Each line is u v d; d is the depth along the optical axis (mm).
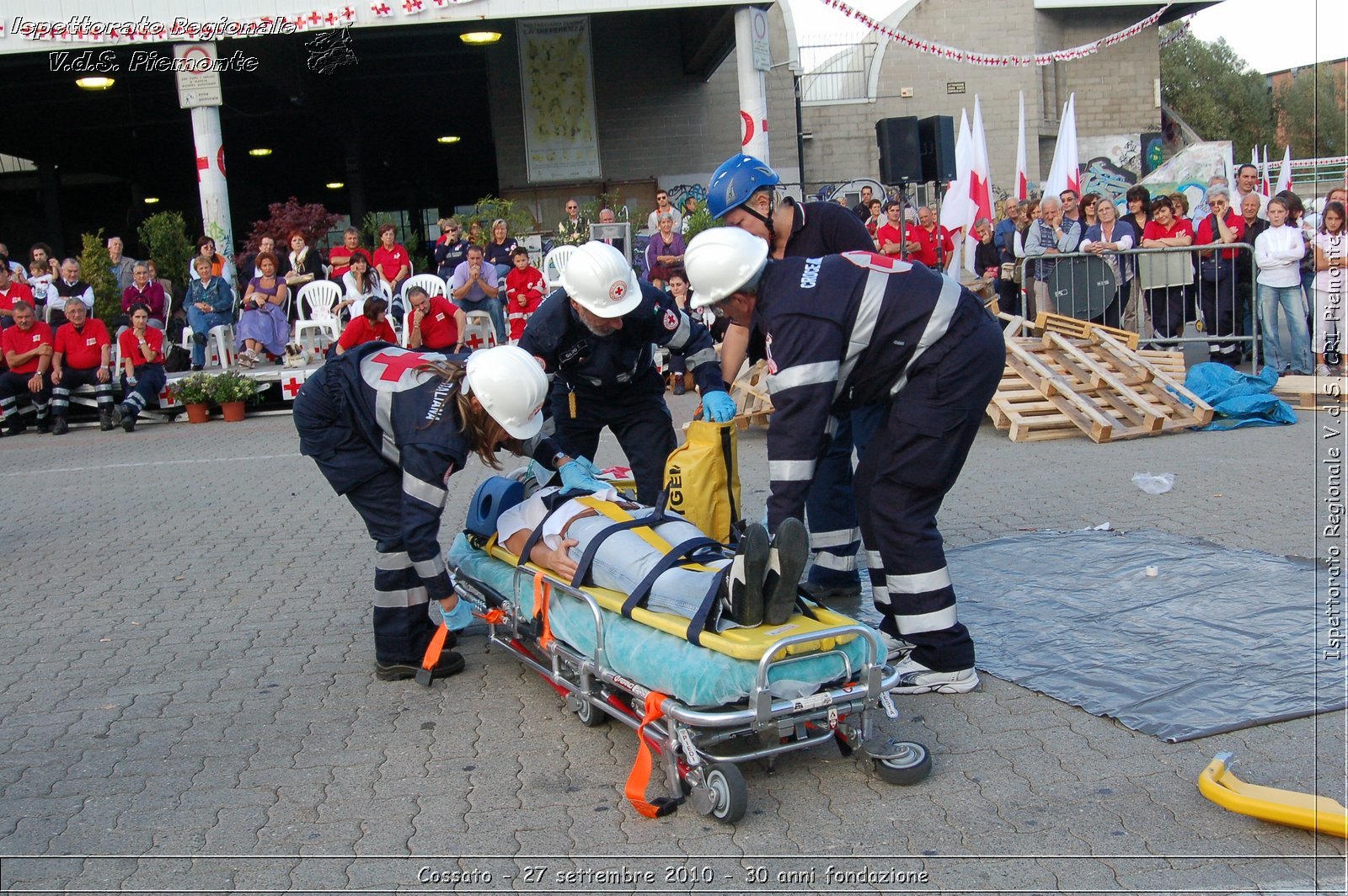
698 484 4805
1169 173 18594
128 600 6109
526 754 3996
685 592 3664
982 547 6184
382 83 22016
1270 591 5160
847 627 3545
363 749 4086
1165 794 3488
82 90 20125
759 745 3732
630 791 3449
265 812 3637
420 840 3410
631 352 5133
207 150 14656
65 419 13062
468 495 8375
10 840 3500
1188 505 6941
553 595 4176
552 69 18828
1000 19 21875
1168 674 4340
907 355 3879
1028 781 3619
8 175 27422
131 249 28469
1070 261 11664
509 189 19594
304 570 6562
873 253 3994
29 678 4949
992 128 22094
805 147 21812
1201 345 11672
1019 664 4551
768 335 3861
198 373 13633
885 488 4109
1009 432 9594
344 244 14609
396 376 4344
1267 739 3799
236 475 9695
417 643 4746
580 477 4633
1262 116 34844
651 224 15320
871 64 21719
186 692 4715
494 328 13766
